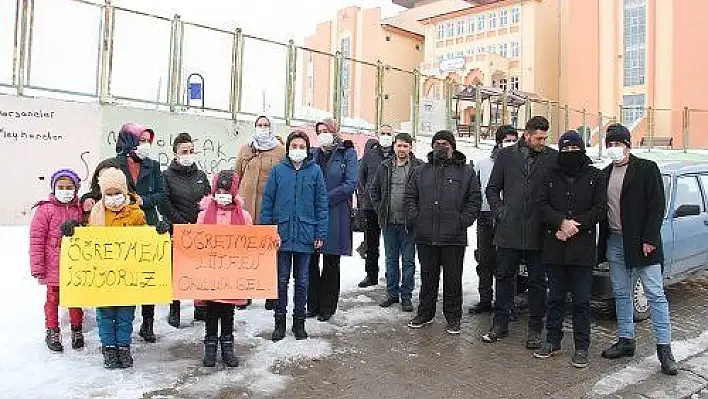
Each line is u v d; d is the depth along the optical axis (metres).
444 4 49.88
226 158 13.27
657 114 34.09
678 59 34.78
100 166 5.53
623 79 36.94
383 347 6.15
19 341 5.73
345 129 15.88
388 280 7.76
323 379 5.23
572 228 5.55
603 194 5.64
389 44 46.88
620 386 5.22
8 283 7.33
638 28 36.53
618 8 37.28
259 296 5.52
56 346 5.54
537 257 6.13
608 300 7.11
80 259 5.16
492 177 6.41
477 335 6.64
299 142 6.12
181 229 5.48
